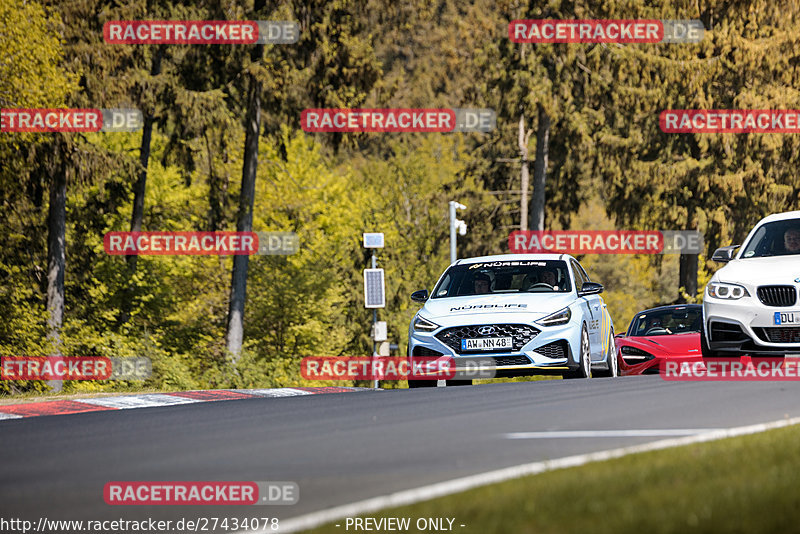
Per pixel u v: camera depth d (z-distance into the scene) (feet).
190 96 372.99
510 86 505.66
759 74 517.96
